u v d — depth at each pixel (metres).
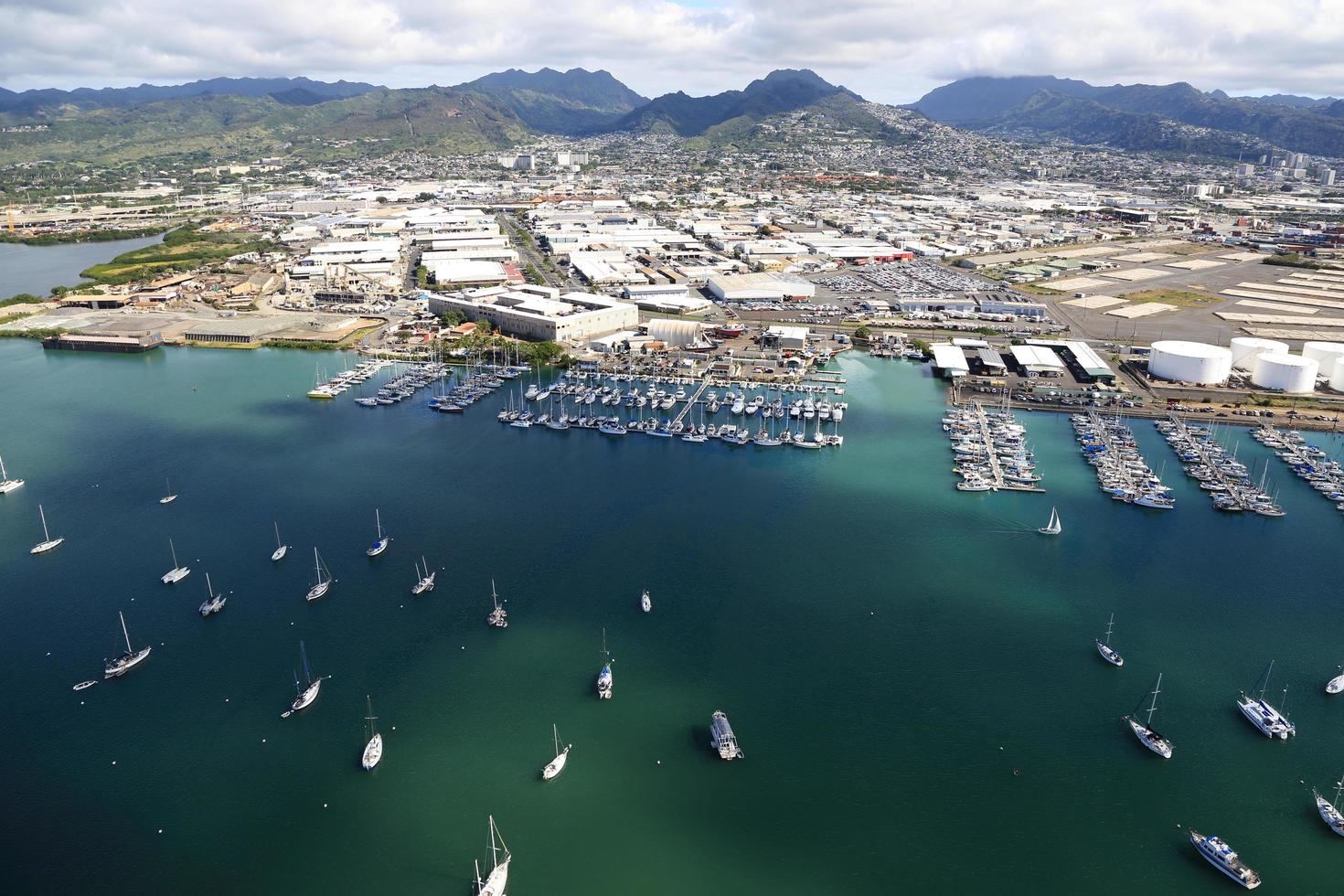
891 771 99.00
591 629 125.19
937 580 138.12
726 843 89.81
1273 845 89.19
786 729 105.50
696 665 117.38
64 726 106.06
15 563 142.62
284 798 95.81
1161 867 87.06
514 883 84.81
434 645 121.88
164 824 92.44
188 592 134.62
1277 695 110.75
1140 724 105.38
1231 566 141.62
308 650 120.50
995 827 91.69
